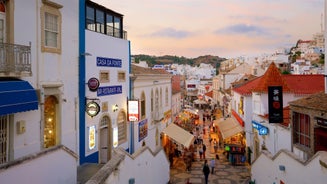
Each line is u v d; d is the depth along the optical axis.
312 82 25.27
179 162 27.38
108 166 9.69
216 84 67.81
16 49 10.36
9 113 9.72
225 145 28.64
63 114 13.70
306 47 146.62
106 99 17.48
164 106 30.73
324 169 9.82
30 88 10.89
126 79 20.12
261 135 23.23
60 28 13.41
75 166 10.92
